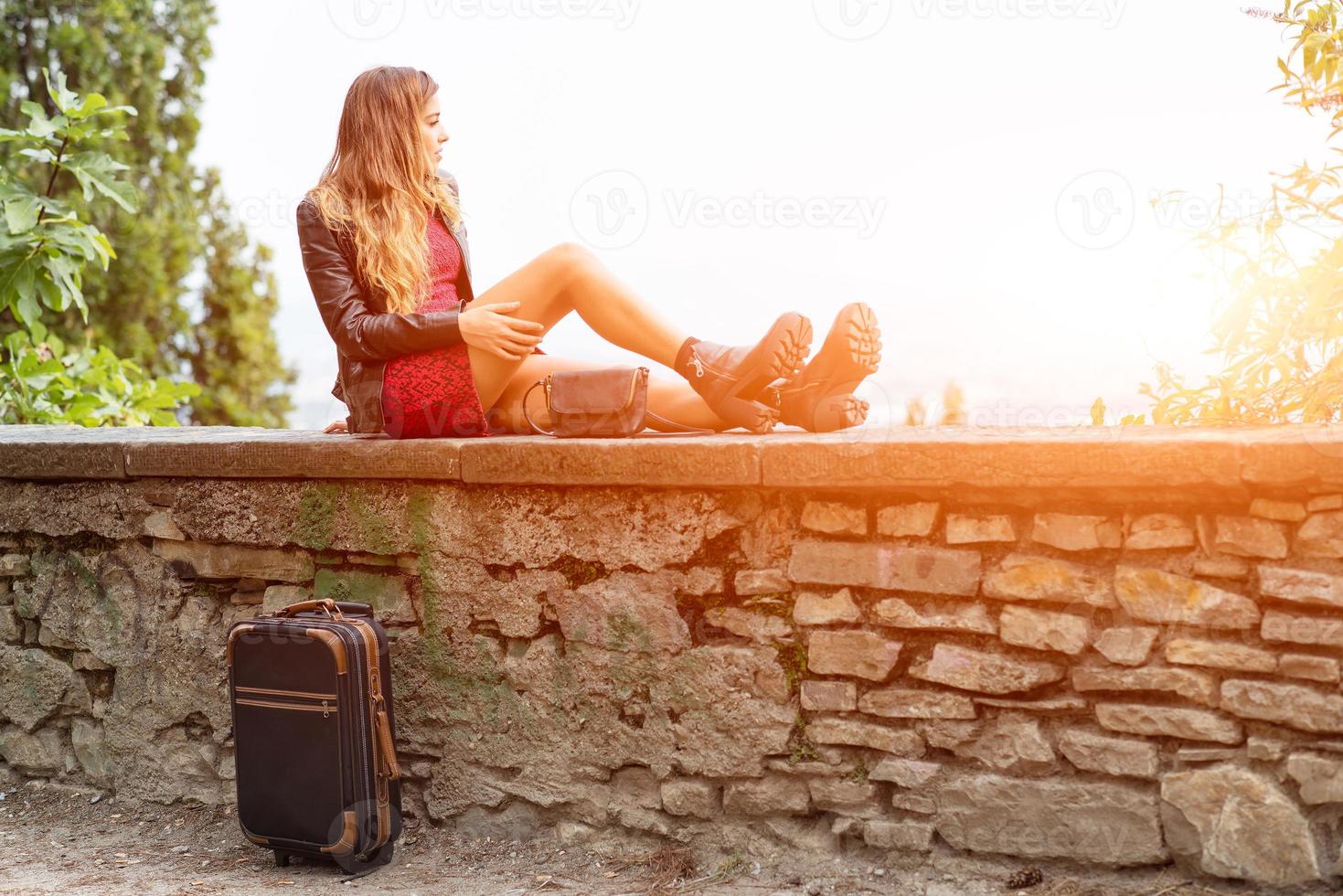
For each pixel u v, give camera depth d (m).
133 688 3.54
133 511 3.51
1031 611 2.47
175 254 11.64
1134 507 2.38
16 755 3.75
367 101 3.16
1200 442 2.25
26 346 5.82
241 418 12.48
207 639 3.42
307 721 2.85
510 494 2.97
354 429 3.17
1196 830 2.34
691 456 2.69
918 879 2.57
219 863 3.05
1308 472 2.17
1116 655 2.40
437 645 3.10
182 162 11.73
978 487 2.49
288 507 3.26
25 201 5.13
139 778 3.53
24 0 10.43
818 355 2.85
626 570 2.86
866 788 2.63
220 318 12.50
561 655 2.95
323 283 3.09
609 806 2.89
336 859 2.86
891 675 2.61
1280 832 2.27
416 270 3.10
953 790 2.54
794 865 2.69
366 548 3.16
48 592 3.68
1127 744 2.39
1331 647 2.23
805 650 2.68
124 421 6.01
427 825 3.14
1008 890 2.46
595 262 3.05
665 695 2.82
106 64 10.80
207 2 11.83
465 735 3.07
